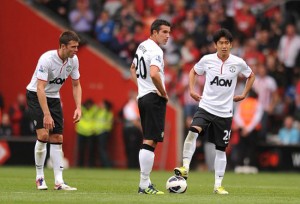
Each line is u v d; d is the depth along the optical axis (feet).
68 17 314.76
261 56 309.42
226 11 324.60
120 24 313.32
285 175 249.96
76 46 138.31
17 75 291.38
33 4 307.78
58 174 144.15
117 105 284.20
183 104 287.69
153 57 129.29
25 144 275.80
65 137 282.56
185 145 142.51
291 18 331.36
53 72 139.13
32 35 291.58
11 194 129.08
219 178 143.84
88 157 278.87
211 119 143.33
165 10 320.29
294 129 284.61
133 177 205.98
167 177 212.02
